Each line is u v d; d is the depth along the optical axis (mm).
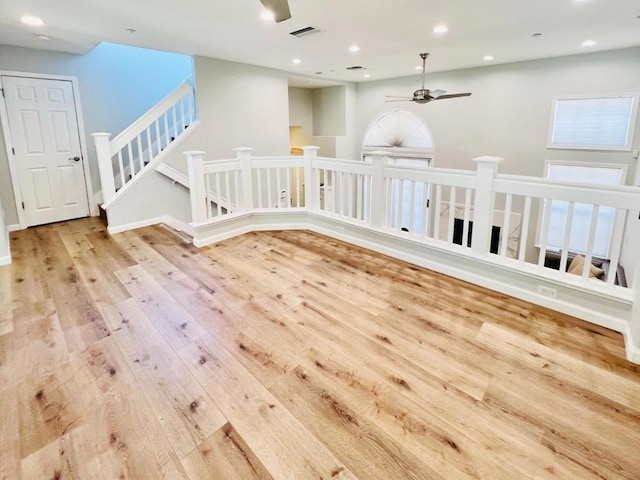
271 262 3562
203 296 2863
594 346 2201
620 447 1508
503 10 3436
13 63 4621
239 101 5969
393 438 1553
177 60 6113
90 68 5273
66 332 2365
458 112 6922
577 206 5938
